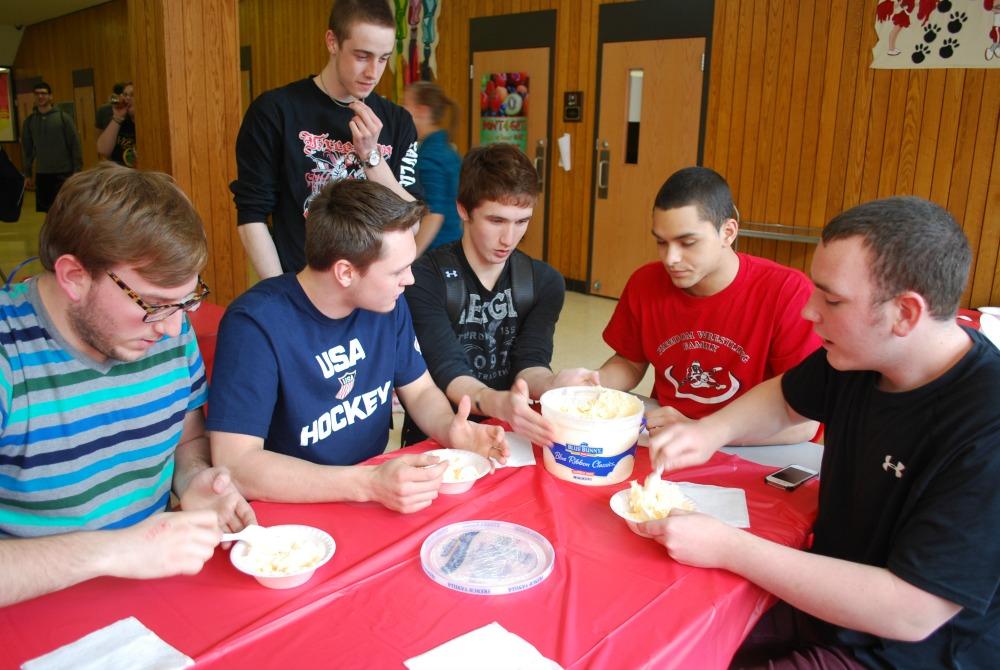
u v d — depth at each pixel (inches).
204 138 169.2
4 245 330.3
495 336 82.7
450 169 135.0
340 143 100.0
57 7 470.3
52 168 324.8
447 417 65.2
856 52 193.5
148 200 42.4
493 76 273.4
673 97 230.2
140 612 39.9
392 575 44.1
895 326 45.0
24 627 38.4
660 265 82.4
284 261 101.8
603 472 56.9
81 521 50.5
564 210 265.0
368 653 37.1
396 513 51.4
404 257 57.1
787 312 74.5
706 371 79.0
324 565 44.7
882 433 49.0
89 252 41.8
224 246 176.9
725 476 60.3
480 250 77.0
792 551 45.5
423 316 76.8
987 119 176.1
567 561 46.3
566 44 252.1
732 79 217.0
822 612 44.2
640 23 232.7
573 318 228.1
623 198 247.8
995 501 41.8
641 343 84.0
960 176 182.1
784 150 210.4
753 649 53.7
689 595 43.1
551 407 59.7
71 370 47.6
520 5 261.1
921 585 42.3
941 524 42.6
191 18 162.7
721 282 76.6
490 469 58.2
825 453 55.4
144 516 54.0
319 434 62.3
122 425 50.7
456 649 37.4
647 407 79.4
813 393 58.3
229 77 170.2
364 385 64.1
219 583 42.9
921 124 185.9
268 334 57.5
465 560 45.7
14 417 45.9
